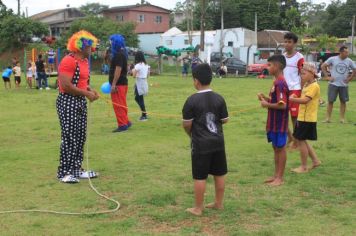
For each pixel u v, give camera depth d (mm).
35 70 23078
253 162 7203
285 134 5949
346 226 4598
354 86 23828
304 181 6180
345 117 12227
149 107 14695
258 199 5445
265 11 68875
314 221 4738
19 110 14273
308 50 42219
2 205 5293
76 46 6047
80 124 6289
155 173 6629
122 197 5559
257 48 49062
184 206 5215
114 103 10062
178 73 41281
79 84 6168
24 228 4602
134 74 11375
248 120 11719
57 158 7598
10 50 50844
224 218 4828
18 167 6996
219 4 67250
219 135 4879
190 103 4828
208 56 37625
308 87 6469
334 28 69688
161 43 55438
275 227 4574
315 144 8570
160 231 4496
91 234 4434
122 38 9875
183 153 7914
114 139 9188
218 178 5012
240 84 25188
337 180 6195
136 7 66250
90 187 5984
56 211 5082
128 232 4473
